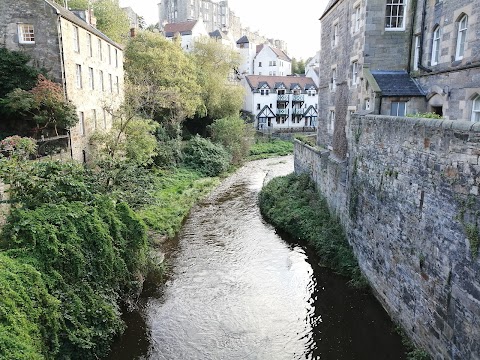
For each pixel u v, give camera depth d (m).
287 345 9.95
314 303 11.73
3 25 19.34
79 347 8.52
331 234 14.93
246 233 17.53
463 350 7.04
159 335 10.38
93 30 23.55
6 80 19.39
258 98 57.41
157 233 16.66
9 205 10.53
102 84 25.31
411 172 9.01
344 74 18.89
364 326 10.45
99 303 9.48
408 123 9.10
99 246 9.98
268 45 75.62
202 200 23.31
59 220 9.30
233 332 10.52
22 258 8.15
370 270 11.80
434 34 14.06
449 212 7.44
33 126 19.88
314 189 20.02
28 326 7.11
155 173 26.59
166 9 94.50
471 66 11.50
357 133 12.86
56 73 19.66
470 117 11.84
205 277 13.44
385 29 15.41
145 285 12.80
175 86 32.88
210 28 97.88
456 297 7.25
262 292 12.46
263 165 36.09
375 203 11.30
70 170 11.44
